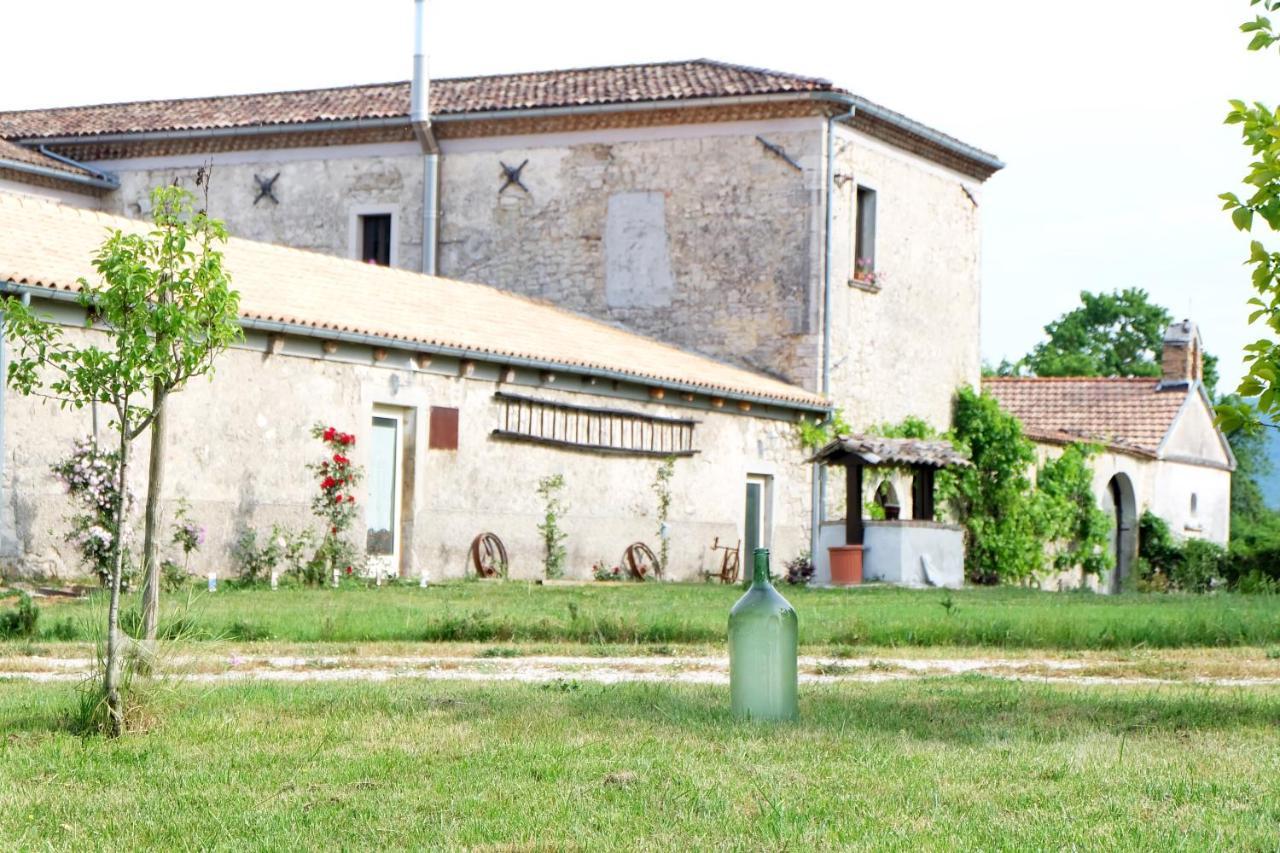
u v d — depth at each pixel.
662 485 24.05
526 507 21.86
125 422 7.34
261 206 29.59
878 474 28.33
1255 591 20.53
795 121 26.91
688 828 5.21
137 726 7.11
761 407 25.95
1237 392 7.27
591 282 28.08
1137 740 7.04
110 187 29.89
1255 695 8.84
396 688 8.72
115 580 7.21
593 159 28.08
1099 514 33.91
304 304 19.73
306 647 11.36
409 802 5.60
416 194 28.80
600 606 14.95
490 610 13.88
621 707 7.86
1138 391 39.88
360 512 19.62
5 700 8.02
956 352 31.28
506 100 28.47
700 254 27.47
